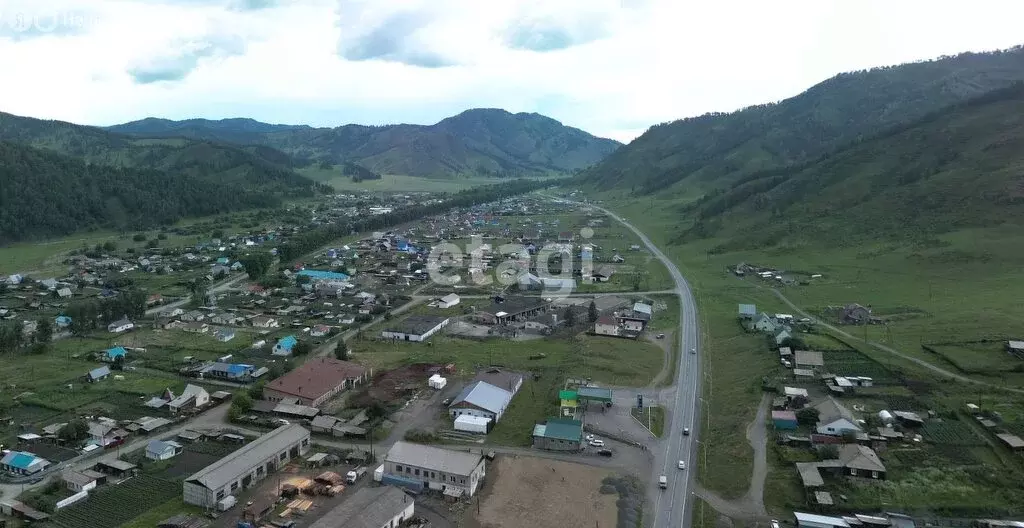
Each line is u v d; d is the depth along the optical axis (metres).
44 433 87.25
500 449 83.00
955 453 73.50
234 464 73.31
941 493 66.19
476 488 73.00
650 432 87.12
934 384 92.88
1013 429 77.25
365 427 89.12
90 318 140.75
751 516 66.00
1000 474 68.50
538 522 66.12
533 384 107.12
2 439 86.31
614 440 84.81
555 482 74.25
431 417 93.75
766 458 76.38
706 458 79.50
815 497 66.56
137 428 88.81
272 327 145.88
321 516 63.75
